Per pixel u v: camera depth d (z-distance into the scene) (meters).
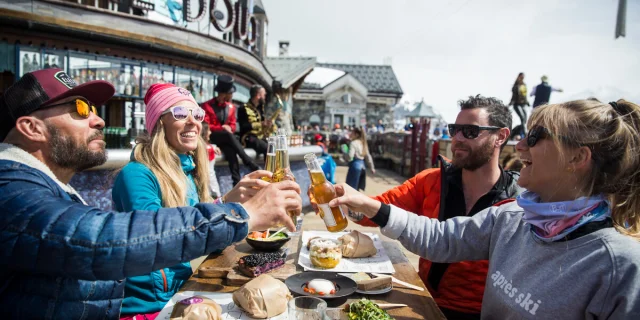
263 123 5.91
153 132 1.93
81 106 1.30
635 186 1.21
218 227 1.13
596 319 1.19
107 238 1.03
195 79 7.00
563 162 1.28
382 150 19.59
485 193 2.17
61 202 1.09
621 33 8.14
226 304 1.41
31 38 4.91
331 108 26.12
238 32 8.20
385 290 1.59
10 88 1.26
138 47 5.91
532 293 1.31
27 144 1.27
